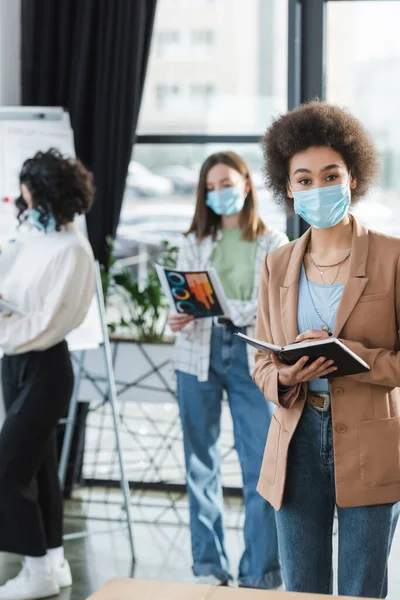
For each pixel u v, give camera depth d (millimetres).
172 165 5613
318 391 2398
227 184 3990
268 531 3965
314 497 2418
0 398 4578
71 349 4691
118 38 5305
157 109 5598
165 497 5621
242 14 5492
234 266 4094
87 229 5398
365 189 2473
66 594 4062
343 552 2387
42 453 3908
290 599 1826
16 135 4914
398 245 2396
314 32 5395
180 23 5543
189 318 3945
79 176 3936
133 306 5398
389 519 2355
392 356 2322
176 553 4668
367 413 2350
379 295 2355
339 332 2357
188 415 4078
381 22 5352
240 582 4043
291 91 5395
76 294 3832
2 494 3883
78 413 5629
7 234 4777
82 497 5617
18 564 4457
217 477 4141
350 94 5426
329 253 2457
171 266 5398
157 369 5172
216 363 4031
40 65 5465
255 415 3990
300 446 2416
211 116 5562
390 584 4148
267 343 2383
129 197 5637
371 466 2332
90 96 5426
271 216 5496
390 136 5355
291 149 2402
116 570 4410
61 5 5402
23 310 3842
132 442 5910
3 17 5414
